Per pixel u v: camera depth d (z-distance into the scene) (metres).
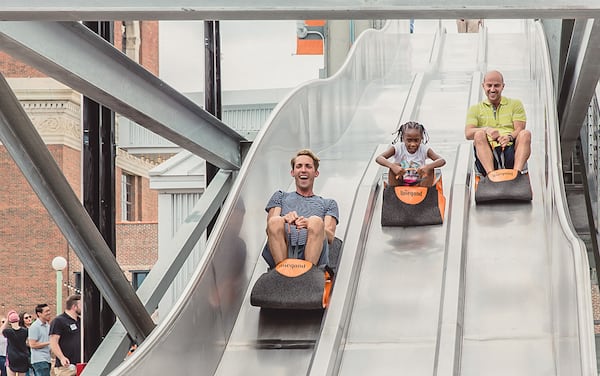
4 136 6.69
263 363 7.06
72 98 20.61
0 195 21.05
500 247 8.27
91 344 9.66
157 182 16.61
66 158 20.62
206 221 11.80
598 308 14.53
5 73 20.59
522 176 8.97
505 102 9.46
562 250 6.51
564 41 11.73
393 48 16.39
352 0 4.87
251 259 8.12
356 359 6.93
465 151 10.05
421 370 6.76
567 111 10.09
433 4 4.83
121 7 4.93
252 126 23.77
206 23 12.45
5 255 21.03
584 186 11.84
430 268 8.02
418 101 12.80
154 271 10.74
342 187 10.03
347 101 12.68
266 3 4.89
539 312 7.30
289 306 7.25
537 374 6.51
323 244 7.61
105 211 9.84
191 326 6.41
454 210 8.62
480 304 7.43
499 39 16.98
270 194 8.90
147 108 9.00
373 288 7.80
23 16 5.03
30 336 12.02
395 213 8.62
